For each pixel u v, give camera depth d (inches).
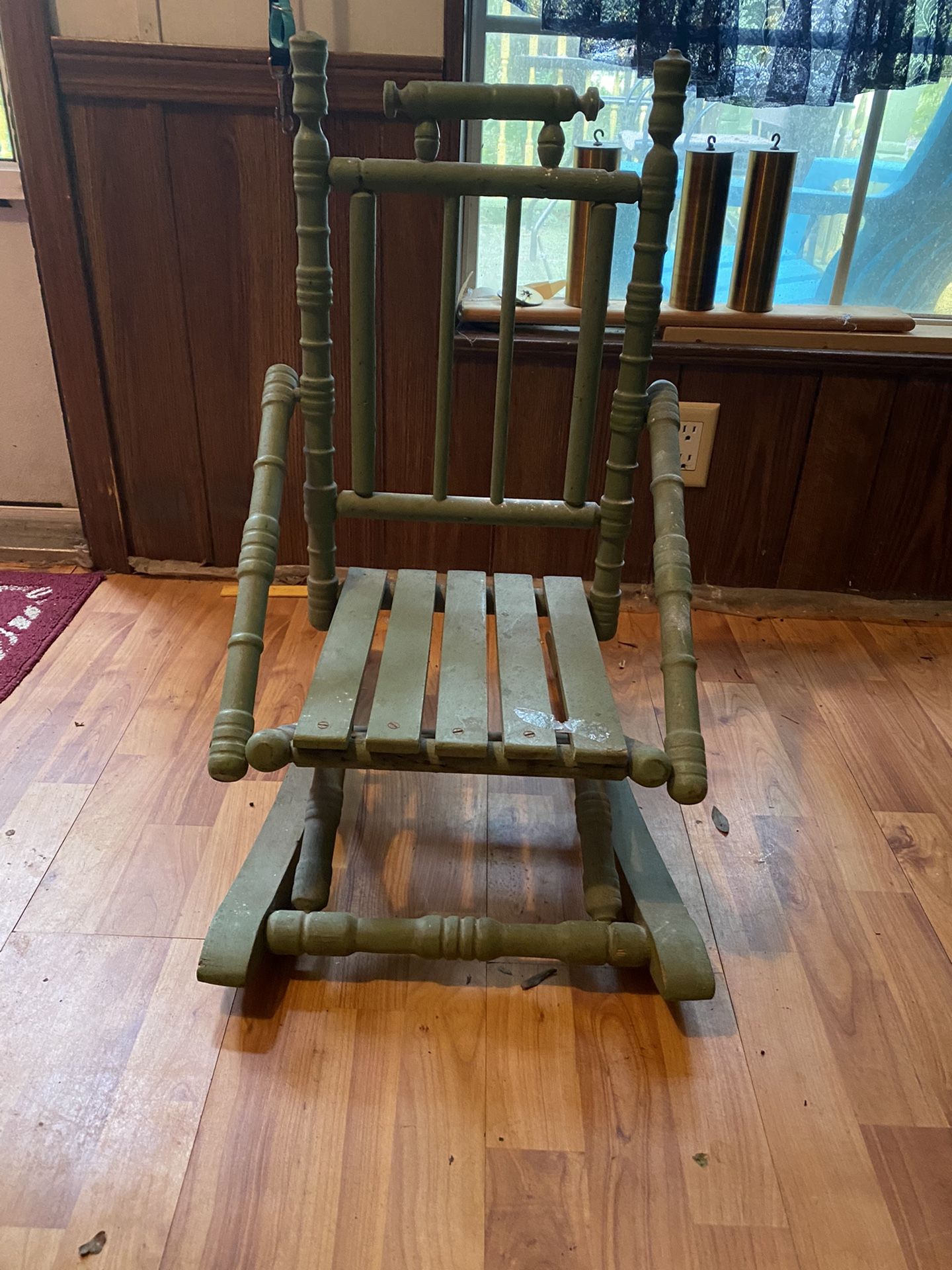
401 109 33.1
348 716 32.0
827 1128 31.0
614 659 55.6
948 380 53.6
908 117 52.9
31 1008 33.5
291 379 38.4
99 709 49.1
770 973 36.4
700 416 54.9
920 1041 33.9
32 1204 28.0
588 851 38.4
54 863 39.6
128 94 47.1
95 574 61.1
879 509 58.1
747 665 55.8
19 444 59.7
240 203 49.8
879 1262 27.6
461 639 36.8
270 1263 26.9
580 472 38.4
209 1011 33.9
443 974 35.9
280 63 44.4
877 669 55.8
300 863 38.0
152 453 57.2
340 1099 31.2
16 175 51.5
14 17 45.2
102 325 53.2
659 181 33.1
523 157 55.4
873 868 41.5
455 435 55.5
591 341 35.8
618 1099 31.6
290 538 60.1
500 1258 27.2
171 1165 29.1
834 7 46.3
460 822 43.5
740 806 44.8
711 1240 27.9
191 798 43.5
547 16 45.4
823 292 58.3
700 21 45.1
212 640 55.1
